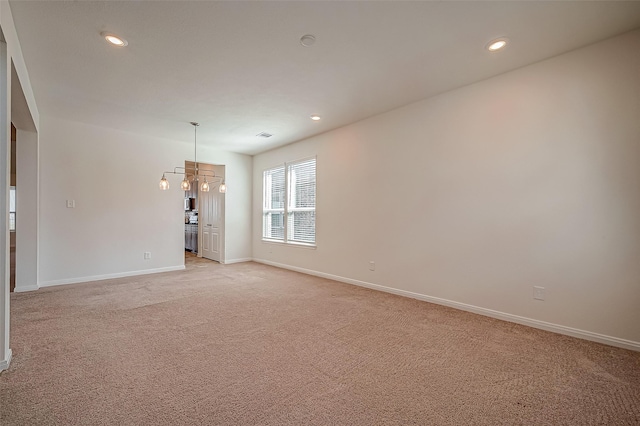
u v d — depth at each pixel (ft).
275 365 7.13
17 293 13.24
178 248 19.24
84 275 15.67
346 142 15.81
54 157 14.74
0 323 6.63
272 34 7.98
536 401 5.79
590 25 7.68
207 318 10.28
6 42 6.56
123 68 9.76
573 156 8.87
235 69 9.87
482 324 9.82
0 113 6.51
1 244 6.63
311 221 18.19
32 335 8.67
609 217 8.31
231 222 22.07
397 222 13.44
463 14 7.20
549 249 9.30
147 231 17.88
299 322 9.95
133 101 12.53
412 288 12.88
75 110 13.60
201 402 5.68
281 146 20.35
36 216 13.84
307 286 14.93
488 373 6.81
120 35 7.98
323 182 17.10
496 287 10.40
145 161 17.76
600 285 8.44
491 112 10.52
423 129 12.49
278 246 20.49
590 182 8.60
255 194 23.00
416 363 7.25
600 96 8.45
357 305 11.84
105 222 16.33
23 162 13.56
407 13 7.14
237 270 19.16
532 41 8.36
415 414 5.39
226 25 7.59
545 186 9.37
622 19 7.44
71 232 15.25
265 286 14.89
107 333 8.90
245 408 5.52
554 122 9.20
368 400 5.80
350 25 7.60
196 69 9.85
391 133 13.67
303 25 7.60
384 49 8.70
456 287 11.46
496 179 10.41
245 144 19.86
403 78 10.55
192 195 29.63
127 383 6.30
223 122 15.26
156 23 7.48
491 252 10.53
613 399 5.85
